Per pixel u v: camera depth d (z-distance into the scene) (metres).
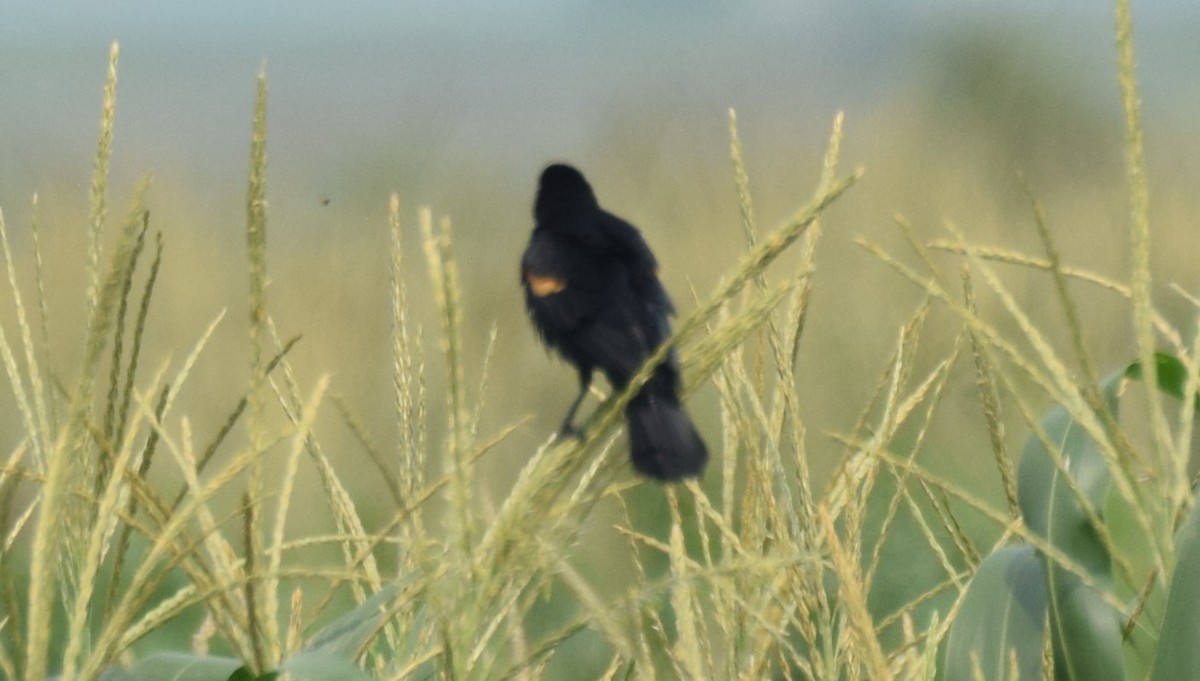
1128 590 9.41
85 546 8.48
